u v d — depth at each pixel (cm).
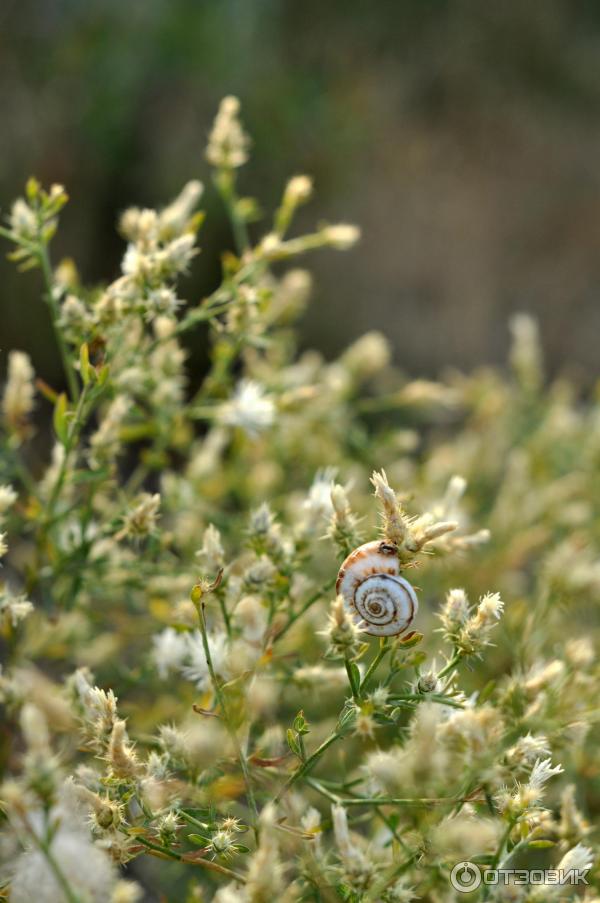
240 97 104
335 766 48
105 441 46
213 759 41
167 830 40
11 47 96
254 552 44
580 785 47
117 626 53
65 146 93
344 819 39
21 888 38
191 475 53
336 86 118
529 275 119
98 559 47
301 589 45
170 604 48
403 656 41
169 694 51
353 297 106
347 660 39
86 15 101
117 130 95
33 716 37
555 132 132
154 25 103
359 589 39
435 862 40
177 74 102
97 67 98
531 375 72
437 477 62
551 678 42
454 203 120
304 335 100
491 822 41
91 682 43
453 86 130
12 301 82
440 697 40
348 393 58
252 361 57
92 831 40
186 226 46
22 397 48
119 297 45
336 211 108
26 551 57
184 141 98
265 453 57
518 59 137
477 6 136
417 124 126
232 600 43
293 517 53
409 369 105
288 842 42
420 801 40
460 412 85
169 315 44
